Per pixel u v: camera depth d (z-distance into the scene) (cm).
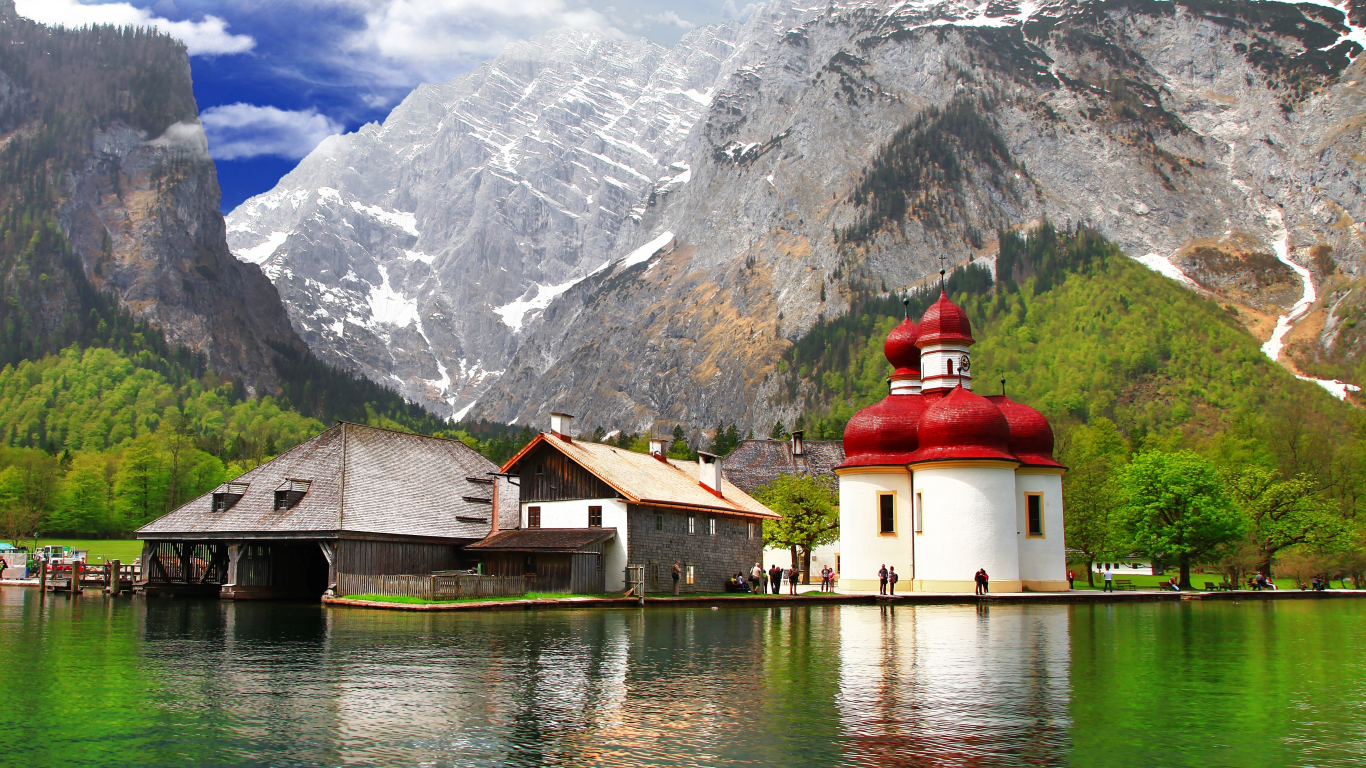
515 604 5878
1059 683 2988
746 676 3088
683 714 2500
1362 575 11075
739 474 11144
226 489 7125
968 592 7425
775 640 4100
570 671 3169
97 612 5503
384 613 5444
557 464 7481
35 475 15188
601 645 3869
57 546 13362
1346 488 12888
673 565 7031
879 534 8000
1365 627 5094
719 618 5291
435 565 7100
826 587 8169
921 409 8175
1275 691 2902
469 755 2106
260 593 6938
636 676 3075
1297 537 9919
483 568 7181
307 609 5753
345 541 6444
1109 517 9662
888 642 4056
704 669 3228
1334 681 3102
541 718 2448
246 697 2706
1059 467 8006
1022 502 7944
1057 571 7912
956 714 2509
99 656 3497
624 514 7131
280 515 6744
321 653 3588
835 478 10756
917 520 7775
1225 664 3478
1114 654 3734
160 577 7394
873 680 3016
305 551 7344
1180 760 2078
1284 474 13700
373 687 2864
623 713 2508
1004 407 8188
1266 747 2192
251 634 4238
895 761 2059
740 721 2422
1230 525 9125
